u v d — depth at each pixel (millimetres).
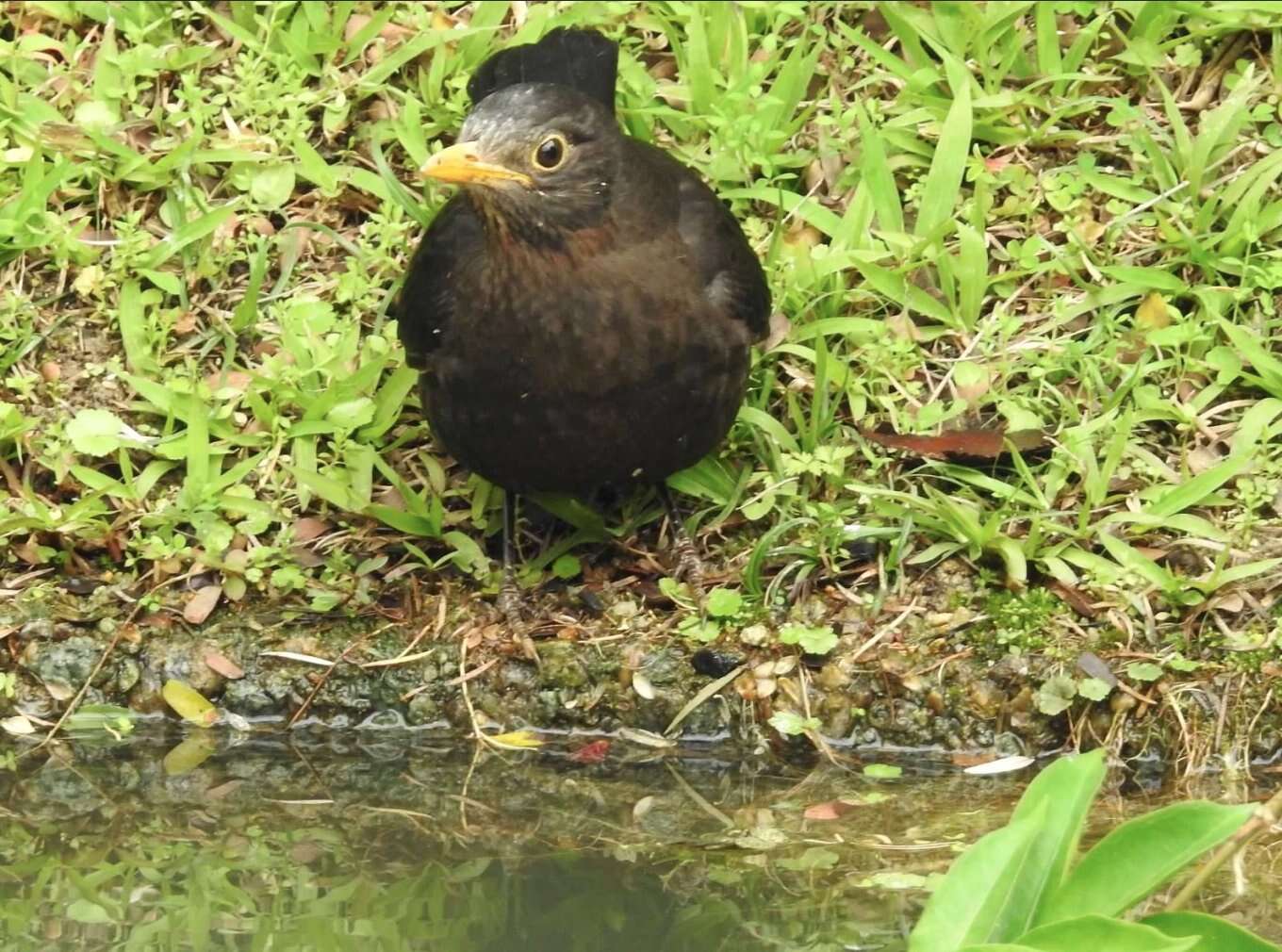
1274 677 9789
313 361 11031
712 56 12383
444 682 10211
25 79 12227
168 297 11492
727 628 10141
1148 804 9461
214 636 10336
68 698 10281
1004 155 12000
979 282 11164
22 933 8234
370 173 11820
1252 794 9531
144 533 10586
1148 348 10992
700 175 11812
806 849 8969
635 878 8727
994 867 6621
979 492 10625
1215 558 10203
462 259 9695
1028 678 9898
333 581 10484
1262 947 6566
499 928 8320
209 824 9352
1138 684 9852
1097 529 10273
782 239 11602
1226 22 12180
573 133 9164
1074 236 11375
